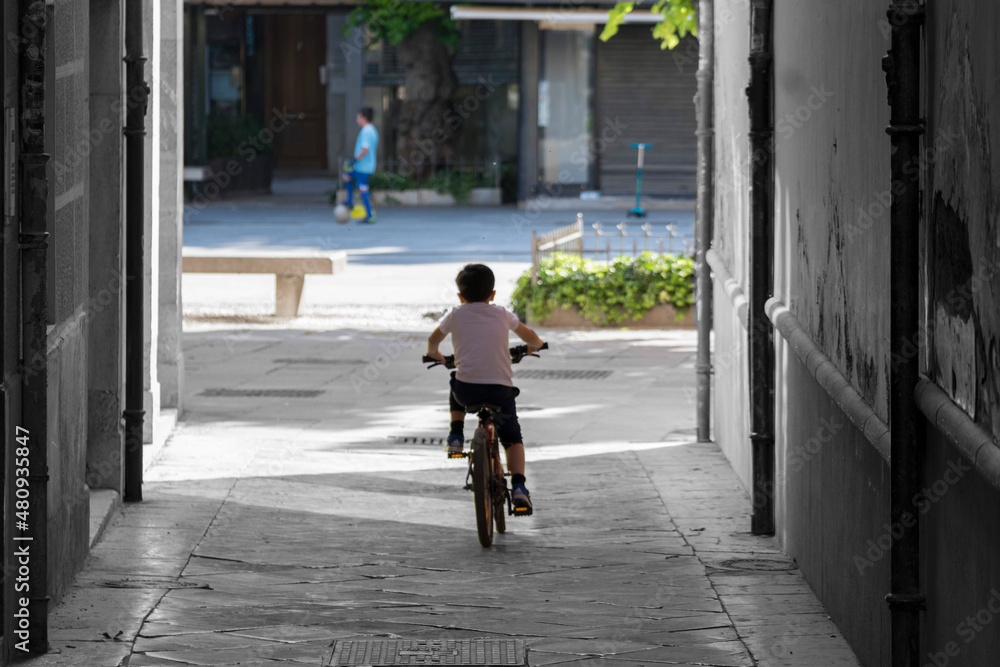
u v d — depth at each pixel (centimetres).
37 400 1198
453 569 1509
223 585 1440
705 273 2245
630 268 3622
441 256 5000
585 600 1390
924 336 980
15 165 1166
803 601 1375
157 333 2322
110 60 1786
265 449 2172
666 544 1614
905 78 953
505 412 1634
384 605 1374
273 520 1725
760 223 1645
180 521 1714
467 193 7488
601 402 2603
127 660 1205
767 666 1187
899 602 977
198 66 7750
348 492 1889
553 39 7512
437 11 7425
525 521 1731
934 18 940
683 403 2598
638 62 7512
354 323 3641
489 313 1636
